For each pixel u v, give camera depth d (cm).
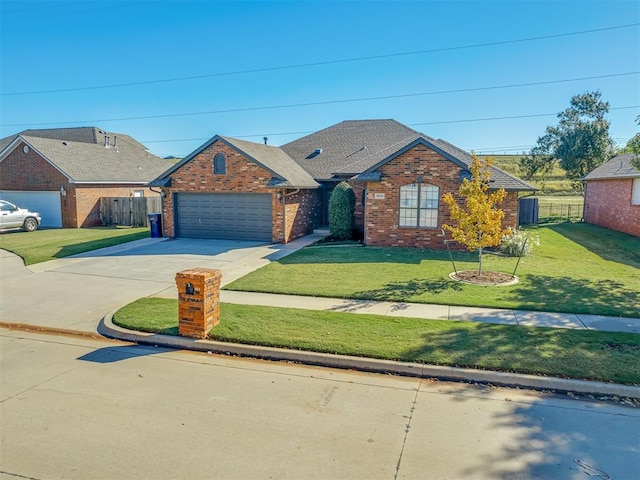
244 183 1834
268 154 2028
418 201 1617
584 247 1761
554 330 751
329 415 511
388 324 791
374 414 513
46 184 2520
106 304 983
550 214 3055
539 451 438
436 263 1357
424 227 1623
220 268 1331
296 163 2188
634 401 544
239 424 491
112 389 579
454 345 689
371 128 2520
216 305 786
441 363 634
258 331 762
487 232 1140
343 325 788
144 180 2914
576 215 3008
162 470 410
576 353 651
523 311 872
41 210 2569
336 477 399
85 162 2694
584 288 1045
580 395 561
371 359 654
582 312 857
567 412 516
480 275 1168
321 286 1080
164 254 1587
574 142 3209
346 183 1898
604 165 2548
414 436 466
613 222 2250
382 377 621
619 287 1056
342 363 656
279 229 1794
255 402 543
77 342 770
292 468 412
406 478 398
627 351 657
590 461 423
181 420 499
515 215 1552
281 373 634
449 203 1170
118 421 497
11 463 422
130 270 1331
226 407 530
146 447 446
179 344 739
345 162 2173
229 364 668
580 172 3288
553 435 467
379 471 408
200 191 1920
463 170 1560
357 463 420
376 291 1028
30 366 659
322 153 2316
